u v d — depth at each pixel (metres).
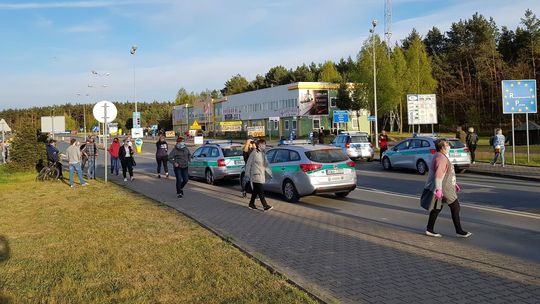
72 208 11.48
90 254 6.99
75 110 152.75
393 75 51.78
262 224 9.30
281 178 12.97
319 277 5.79
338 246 7.37
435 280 5.59
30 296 5.27
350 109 58.75
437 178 7.80
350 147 26.02
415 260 6.48
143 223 9.25
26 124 24.41
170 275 5.87
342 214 10.45
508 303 4.81
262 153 11.27
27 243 7.80
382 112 53.72
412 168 19.92
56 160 19.72
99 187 16.28
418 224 9.15
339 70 90.94
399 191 14.26
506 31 72.88
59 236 8.27
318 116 61.38
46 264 6.52
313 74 92.81
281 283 5.45
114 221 9.53
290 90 62.41
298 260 6.58
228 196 13.77
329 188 12.41
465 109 68.56
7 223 9.70
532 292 5.12
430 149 19.00
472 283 5.45
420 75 57.84
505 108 21.52
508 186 14.80
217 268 6.09
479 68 66.19
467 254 6.80
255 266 6.16
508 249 7.09
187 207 11.61
